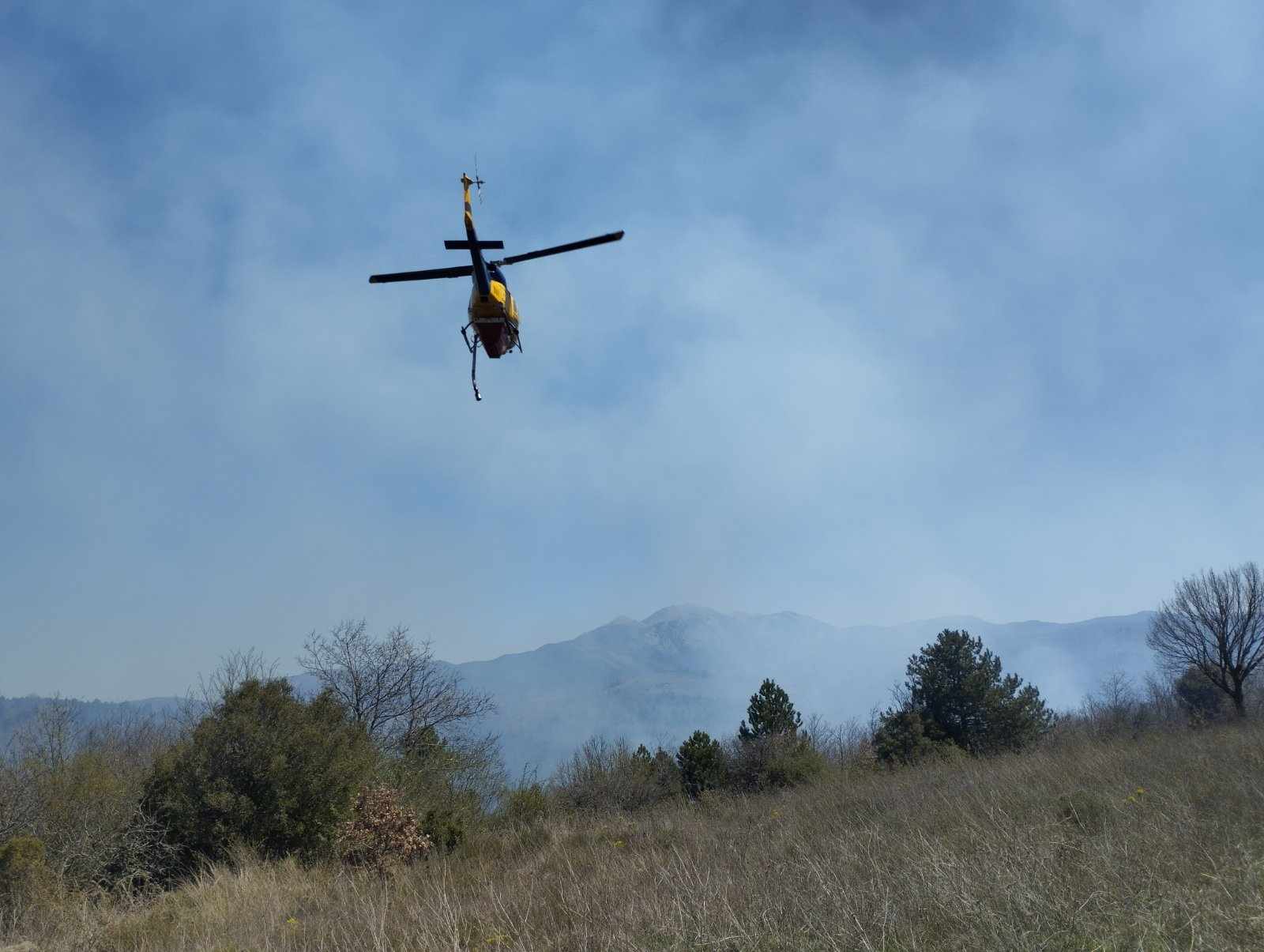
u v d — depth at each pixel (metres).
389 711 23.59
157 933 10.29
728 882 8.03
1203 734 20.75
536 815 22.73
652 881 9.21
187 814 15.26
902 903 6.45
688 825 17.14
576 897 8.88
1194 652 37.41
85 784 14.51
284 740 16.22
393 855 15.82
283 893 12.97
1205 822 7.94
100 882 13.82
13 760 14.50
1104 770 13.59
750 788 28.27
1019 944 5.20
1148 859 6.62
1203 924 5.10
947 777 18.20
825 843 10.22
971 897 6.06
